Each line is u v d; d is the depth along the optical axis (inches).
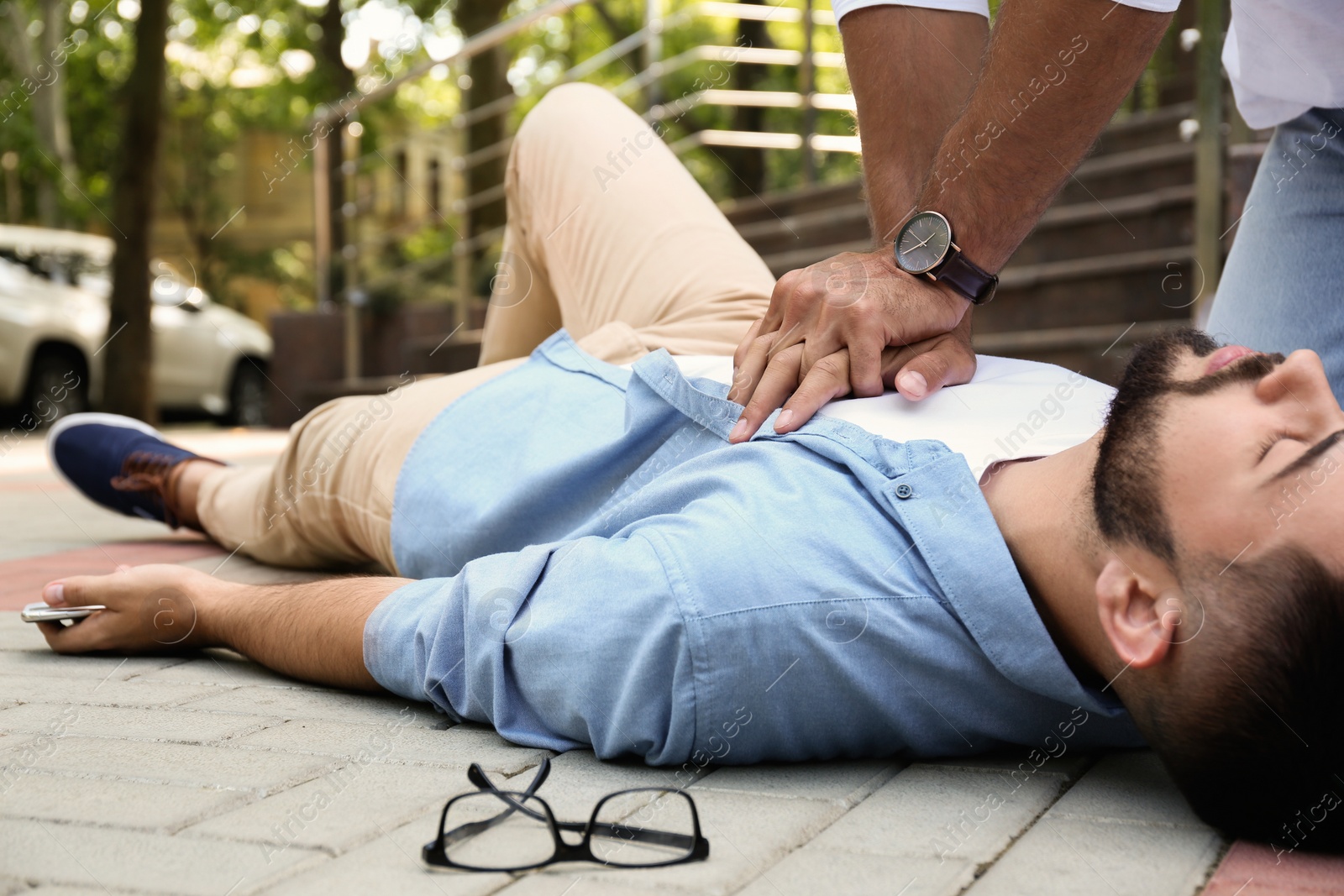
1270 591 47.8
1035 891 44.7
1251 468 48.9
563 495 75.9
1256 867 47.6
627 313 99.0
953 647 56.9
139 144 429.1
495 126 473.1
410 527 84.0
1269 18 80.1
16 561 124.1
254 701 69.7
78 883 44.0
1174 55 277.1
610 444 74.0
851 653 56.2
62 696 70.9
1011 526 57.7
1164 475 50.7
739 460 63.4
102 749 60.1
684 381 71.7
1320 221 84.0
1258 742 48.3
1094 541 53.6
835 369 67.8
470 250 367.6
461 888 43.9
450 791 54.1
